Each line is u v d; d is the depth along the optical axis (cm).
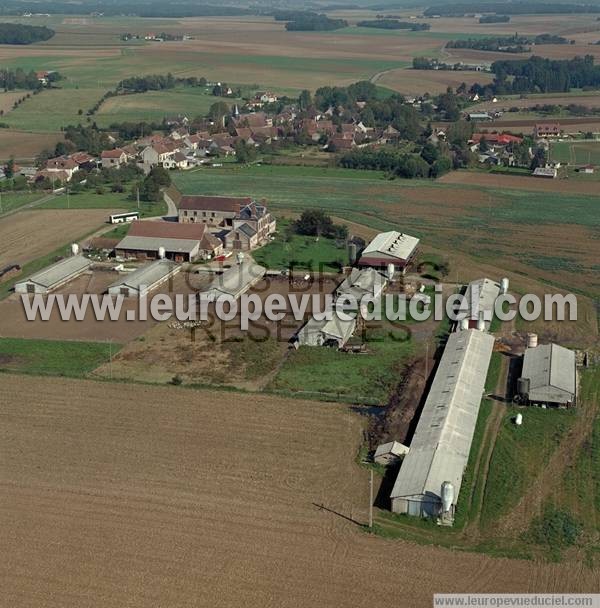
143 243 12162
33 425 7156
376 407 7556
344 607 4944
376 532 5669
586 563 5397
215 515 5844
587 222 14488
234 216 13550
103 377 8150
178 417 7312
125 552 5422
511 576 5250
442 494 5775
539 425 7238
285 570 5266
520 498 6128
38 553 5406
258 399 7681
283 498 6075
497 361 8556
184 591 5062
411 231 13862
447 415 7056
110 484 6228
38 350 8844
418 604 4978
